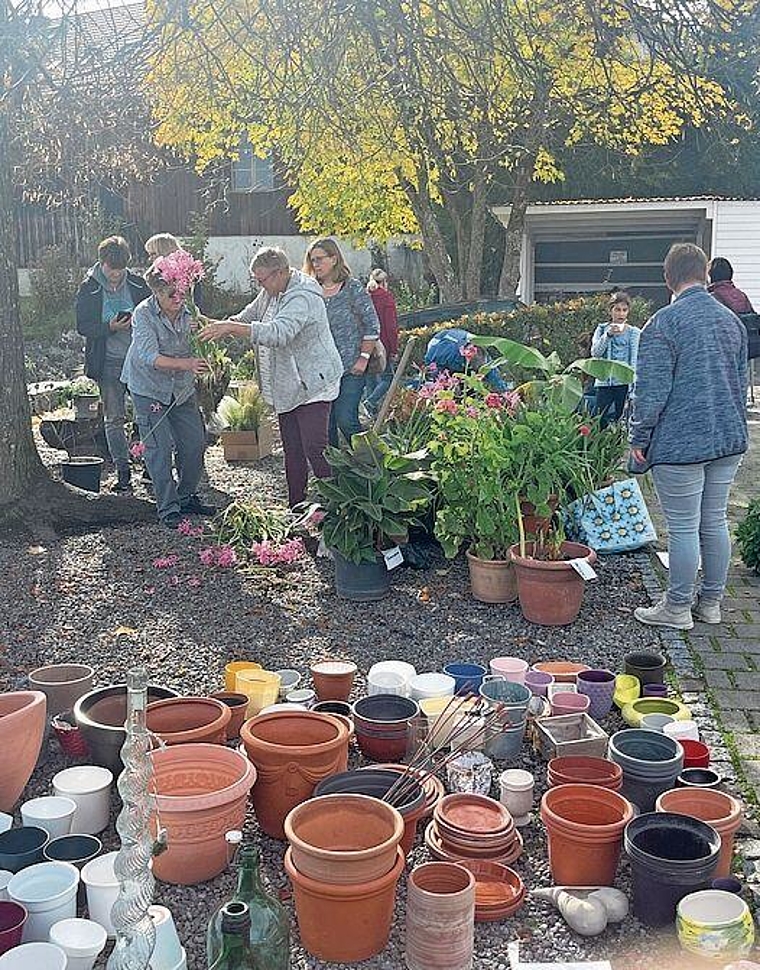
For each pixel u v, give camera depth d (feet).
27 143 23.34
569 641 16.66
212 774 10.21
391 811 9.08
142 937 7.09
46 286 69.31
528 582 17.12
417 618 17.54
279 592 18.70
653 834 9.77
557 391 21.36
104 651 15.90
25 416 22.99
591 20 17.51
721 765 12.49
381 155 30.14
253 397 31.76
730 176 65.82
